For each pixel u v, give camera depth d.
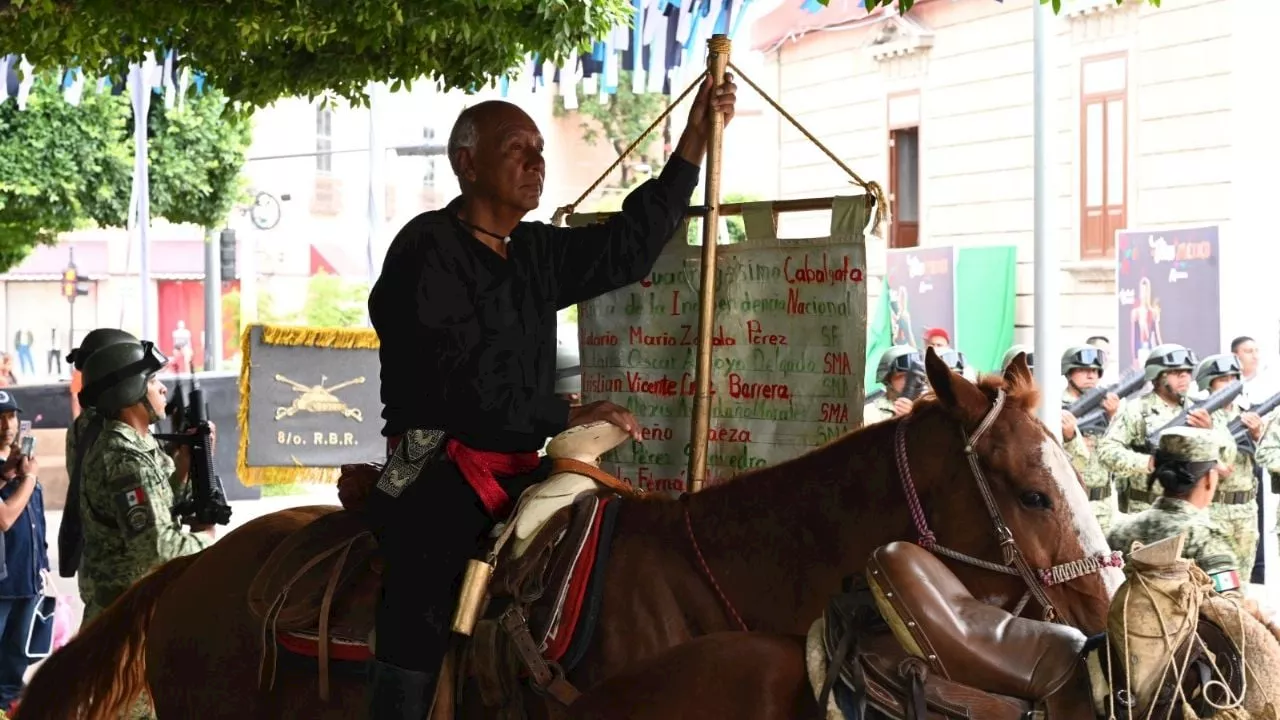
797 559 3.70
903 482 3.59
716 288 4.62
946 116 17.61
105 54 7.24
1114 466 9.70
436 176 37.09
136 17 6.27
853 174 4.33
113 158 16.12
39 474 16.14
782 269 4.46
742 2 7.34
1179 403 9.76
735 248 4.57
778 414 4.49
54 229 16.92
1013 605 3.46
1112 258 15.47
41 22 6.22
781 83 20.89
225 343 36.94
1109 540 6.81
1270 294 13.63
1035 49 9.27
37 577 7.88
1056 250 9.30
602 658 3.68
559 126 32.28
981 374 3.71
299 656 4.23
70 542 6.35
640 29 7.70
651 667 2.89
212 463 6.45
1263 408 9.77
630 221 4.34
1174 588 2.56
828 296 4.37
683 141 4.48
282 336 10.70
